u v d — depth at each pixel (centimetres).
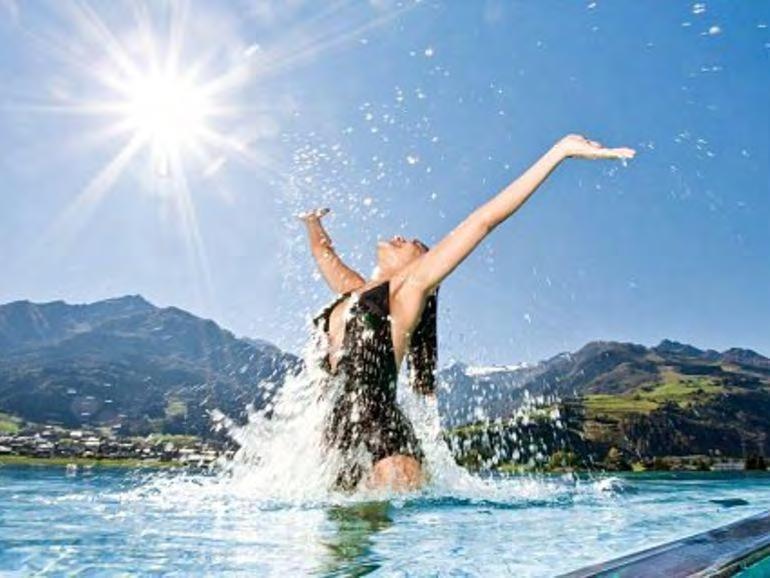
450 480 391
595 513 285
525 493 374
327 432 333
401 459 323
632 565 118
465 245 331
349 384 331
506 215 320
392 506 283
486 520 246
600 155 293
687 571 114
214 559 161
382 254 380
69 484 414
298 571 147
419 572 144
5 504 288
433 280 336
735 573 119
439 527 224
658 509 317
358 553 171
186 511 262
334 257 438
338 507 278
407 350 352
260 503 289
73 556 164
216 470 545
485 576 140
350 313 341
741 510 318
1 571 145
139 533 204
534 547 182
